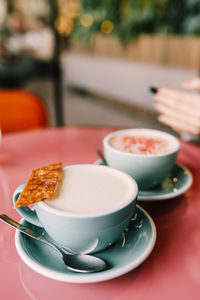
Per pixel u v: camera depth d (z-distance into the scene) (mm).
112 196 312
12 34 4691
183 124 653
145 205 420
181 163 561
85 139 679
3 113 905
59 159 570
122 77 2916
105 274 267
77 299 271
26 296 273
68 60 3832
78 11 3561
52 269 272
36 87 3871
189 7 2293
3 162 557
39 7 4758
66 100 3393
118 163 430
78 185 333
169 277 296
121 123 2629
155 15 2520
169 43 2361
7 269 304
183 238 354
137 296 274
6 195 440
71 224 280
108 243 304
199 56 2119
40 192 305
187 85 771
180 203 426
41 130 740
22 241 307
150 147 459
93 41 3334
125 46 2852
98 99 3430
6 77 3301
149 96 2605
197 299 272
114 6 2912
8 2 5332
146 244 305
